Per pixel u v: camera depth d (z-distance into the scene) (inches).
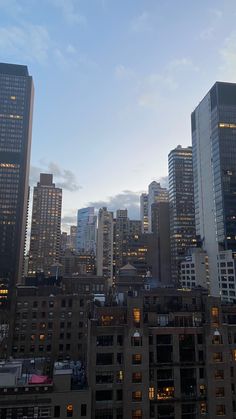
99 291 6023.6
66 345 4313.5
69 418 2474.2
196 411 2733.8
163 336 2842.0
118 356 2741.1
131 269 5639.8
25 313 4333.2
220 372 2824.8
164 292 3366.1
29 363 3159.5
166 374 2770.7
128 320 2785.4
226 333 2913.4
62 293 4948.3
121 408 2637.8
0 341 4037.9
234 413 2805.1
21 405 2447.1
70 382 2578.7
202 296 3253.0
